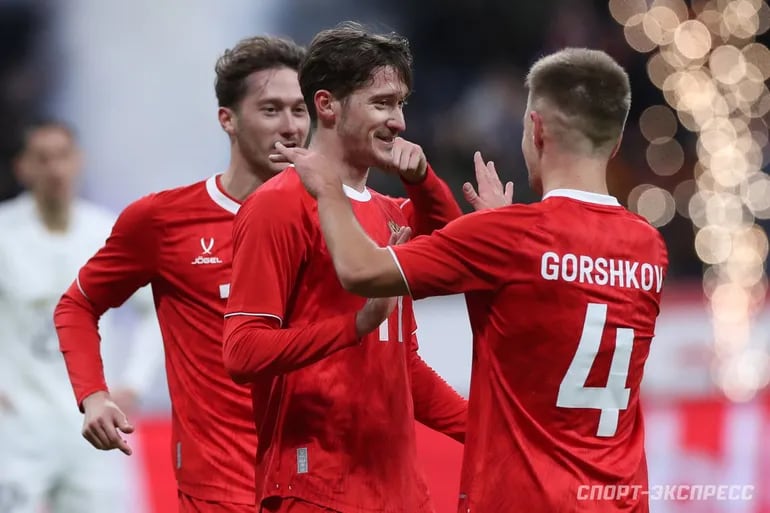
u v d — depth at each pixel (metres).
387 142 12.32
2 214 21.17
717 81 39.47
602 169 11.98
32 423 20.66
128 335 27.25
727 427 22.34
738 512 21.58
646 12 39.94
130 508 21.27
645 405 22.69
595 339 11.58
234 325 11.73
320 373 12.16
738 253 38.12
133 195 39.09
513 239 11.41
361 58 12.09
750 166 39.34
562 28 40.34
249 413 14.37
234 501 14.17
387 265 11.16
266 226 11.79
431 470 21.56
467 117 39.41
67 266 21.08
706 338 28.14
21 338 20.80
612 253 11.72
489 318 11.73
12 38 38.62
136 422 21.75
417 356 14.00
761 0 39.28
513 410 11.65
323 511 12.12
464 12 41.41
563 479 11.49
